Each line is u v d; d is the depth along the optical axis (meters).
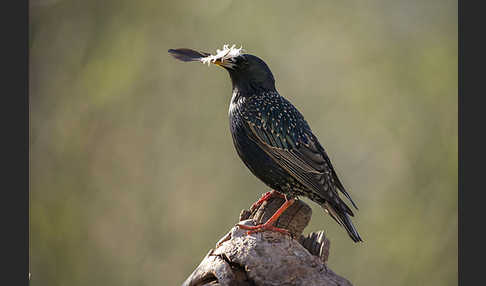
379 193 16.30
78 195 15.05
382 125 16.86
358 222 15.83
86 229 14.98
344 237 15.38
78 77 15.57
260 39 16.62
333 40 17.31
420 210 15.81
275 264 6.59
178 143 15.78
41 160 15.11
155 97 15.89
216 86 16.02
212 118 15.91
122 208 15.24
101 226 15.05
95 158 15.35
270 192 8.24
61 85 15.53
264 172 8.14
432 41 17.69
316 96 16.86
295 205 7.63
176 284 14.95
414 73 17.31
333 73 17.05
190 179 15.60
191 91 16.02
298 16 17.17
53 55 15.69
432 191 16.02
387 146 16.67
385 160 16.59
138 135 15.61
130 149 15.51
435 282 14.93
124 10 16.02
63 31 15.81
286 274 6.55
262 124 8.07
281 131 8.05
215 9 16.48
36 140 15.19
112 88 15.58
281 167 8.00
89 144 15.35
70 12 15.85
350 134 16.77
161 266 15.03
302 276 6.55
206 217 15.37
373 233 15.67
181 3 16.34
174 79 16.03
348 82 17.02
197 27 16.34
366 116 16.86
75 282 14.59
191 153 15.76
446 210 15.69
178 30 16.27
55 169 15.09
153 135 15.70
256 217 7.77
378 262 15.25
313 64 16.97
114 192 15.27
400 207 15.92
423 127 16.75
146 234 15.17
